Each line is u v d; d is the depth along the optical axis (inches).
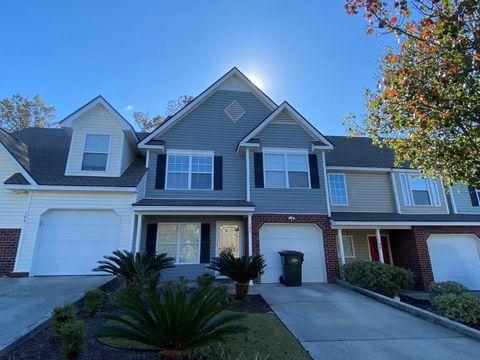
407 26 252.2
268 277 438.0
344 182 561.9
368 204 555.8
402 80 273.1
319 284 424.8
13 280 344.2
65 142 564.1
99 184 407.5
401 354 179.0
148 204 406.9
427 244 496.7
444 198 570.9
